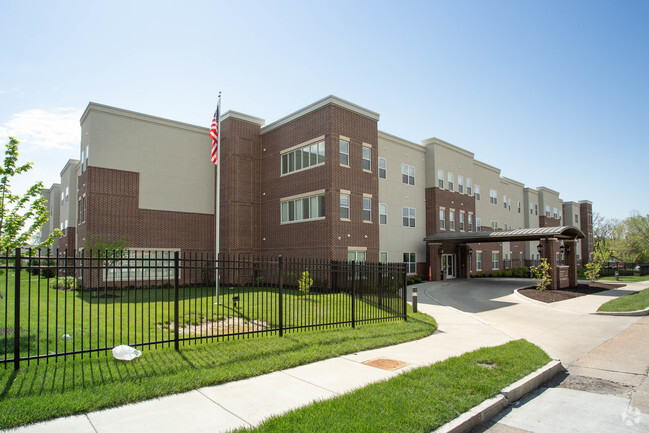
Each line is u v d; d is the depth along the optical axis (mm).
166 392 5898
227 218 26406
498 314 16438
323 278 21719
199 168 27469
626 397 6766
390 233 30266
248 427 4875
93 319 11328
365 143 25953
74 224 31281
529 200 52812
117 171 24109
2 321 10641
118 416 5125
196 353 7875
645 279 35406
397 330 11156
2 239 10070
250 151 27797
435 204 33719
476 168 42031
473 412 5629
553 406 6359
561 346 10617
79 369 6688
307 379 6789
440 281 32094
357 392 6055
